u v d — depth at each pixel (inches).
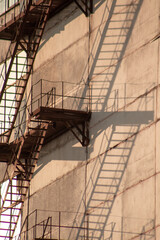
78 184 3609.7
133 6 3309.5
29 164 4210.1
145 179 3024.1
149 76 3100.4
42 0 3777.1
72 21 3882.9
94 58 3585.1
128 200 3125.0
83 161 3585.1
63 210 3735.2
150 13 3161.9
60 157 3865.7
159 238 2866.6
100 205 3356.3
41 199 4050.2
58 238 3730.3
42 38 4259.4
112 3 3484.3
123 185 3186.5
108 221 3260.3
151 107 3058.6
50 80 4079.7
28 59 4451.3
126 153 3198.8
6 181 4758.9
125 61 3304.6
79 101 3668.8
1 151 4197.8
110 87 3403.1
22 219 4362.7
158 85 3026.6
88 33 3681.1
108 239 3233.3
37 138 3924.7
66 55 3907.5
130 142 3181.6
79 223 3528.5
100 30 3560.5
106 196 3314.5
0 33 4301.2
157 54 3058.6
